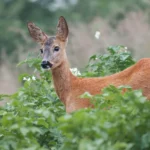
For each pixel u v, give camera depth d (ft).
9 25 115.03
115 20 109.91
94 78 51.11
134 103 40.16
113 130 38.63
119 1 115.85
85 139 37.65
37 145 40.22
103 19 110.42
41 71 56.13
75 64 94.48
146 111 40.01
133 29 98.32
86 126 38.63
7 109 49.19
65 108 52.29
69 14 119.24
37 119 44.34
